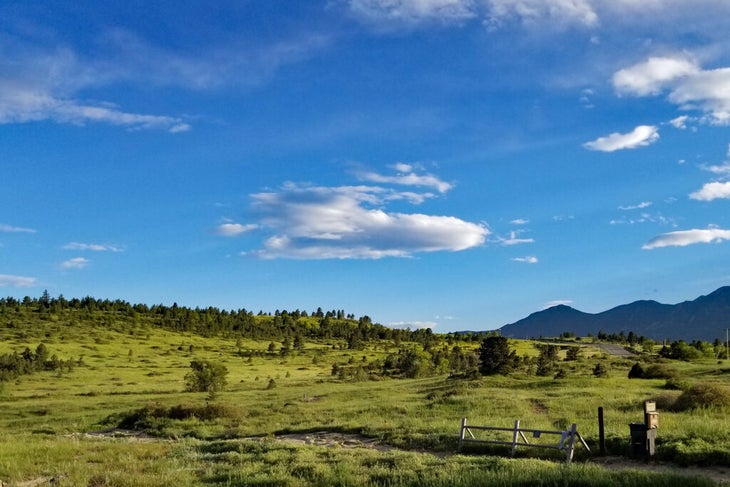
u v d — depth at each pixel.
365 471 15.32
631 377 63.34
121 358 148.25
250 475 15.44
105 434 34.53
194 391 76.62
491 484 12.55
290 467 16.48
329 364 152.75
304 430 29.52
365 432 26.73
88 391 79.31
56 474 16.16
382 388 63.91
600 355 153.38
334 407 41.59
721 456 16.52
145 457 19.88
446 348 165.25
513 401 36.81
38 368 118.25
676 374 60.72
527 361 120.62
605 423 25.22
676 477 12.25
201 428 33.06
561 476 12.83
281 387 80.56
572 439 17.80
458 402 38.06
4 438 27.56
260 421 35.38
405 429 26.20
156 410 38.50
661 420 24.58
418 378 100.19
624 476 12.59
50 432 36.00
